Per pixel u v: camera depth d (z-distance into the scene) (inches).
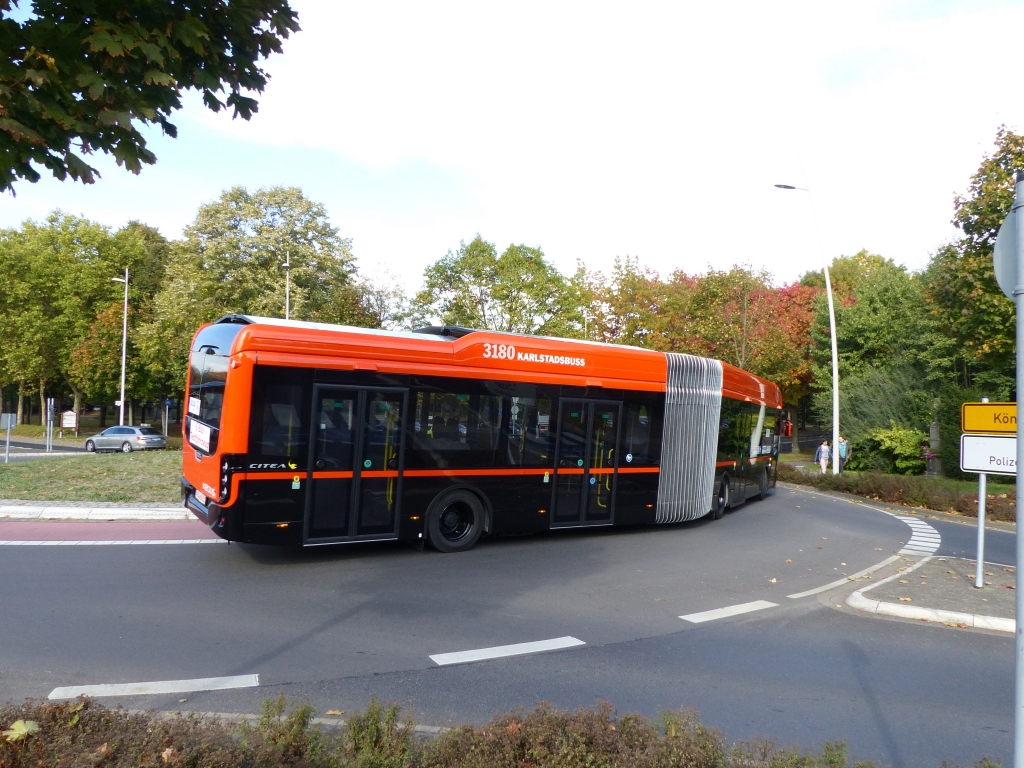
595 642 274.2
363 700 207.3
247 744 137.7
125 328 1829.5
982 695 239.0
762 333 1243.2
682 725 158.9
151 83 148.6
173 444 1696.6
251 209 1567.4
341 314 1417.3
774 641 288.2
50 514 472.4
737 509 694.5
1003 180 666.8
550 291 1384.1
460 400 415.5
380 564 381.1
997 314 684.7
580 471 468.4
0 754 122.9
